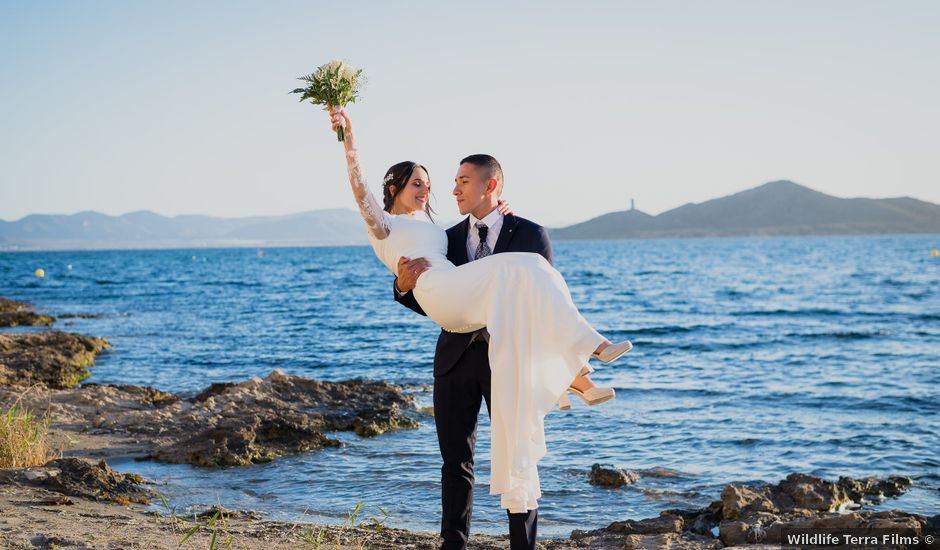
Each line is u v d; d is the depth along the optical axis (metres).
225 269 99.19
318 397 11.98
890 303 36.25
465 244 4.19
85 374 16.97
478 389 4.10
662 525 5.95
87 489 6.83
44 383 15.16
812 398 13.05
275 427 9.56
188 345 22.75
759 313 32.31
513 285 3.80
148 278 73.94
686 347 21.25
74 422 10.31
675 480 8.00
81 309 37.72
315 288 55.00
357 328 27.33
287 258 157.88
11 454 7.41
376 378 16.36
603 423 10.93
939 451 9.30
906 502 7.22
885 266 78.69
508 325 3.77
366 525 6.20
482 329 4.00
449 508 4.11
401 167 4.44
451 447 4.11
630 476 7.92
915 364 17.23
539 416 3.75
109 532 5.16
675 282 57.12
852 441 9.82
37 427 8.07
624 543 5.59
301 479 8.03
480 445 9.38
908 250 137.50
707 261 103.62
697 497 7.36
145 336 25.28
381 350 21.11
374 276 74.94
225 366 18.58
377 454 9.13
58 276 79.69
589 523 6.64
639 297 42.84
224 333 26.09
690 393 13.60
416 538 5.60
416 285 3.99
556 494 7.53
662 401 12.77
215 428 9.34
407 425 10.75
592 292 47.19
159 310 36.53
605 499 7.35
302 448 9.30
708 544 5.46
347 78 4.03
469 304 3.85
